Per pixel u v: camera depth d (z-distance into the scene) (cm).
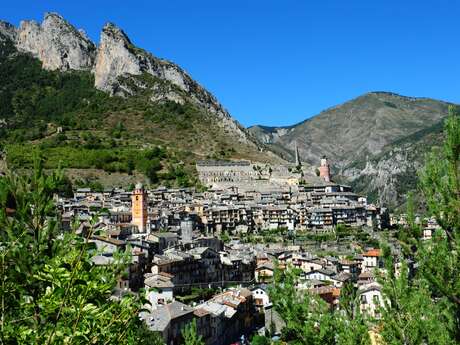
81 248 2423
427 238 3194
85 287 2255
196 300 15675
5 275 2303
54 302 2219
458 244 2938
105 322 2298
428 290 3462
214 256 18138
